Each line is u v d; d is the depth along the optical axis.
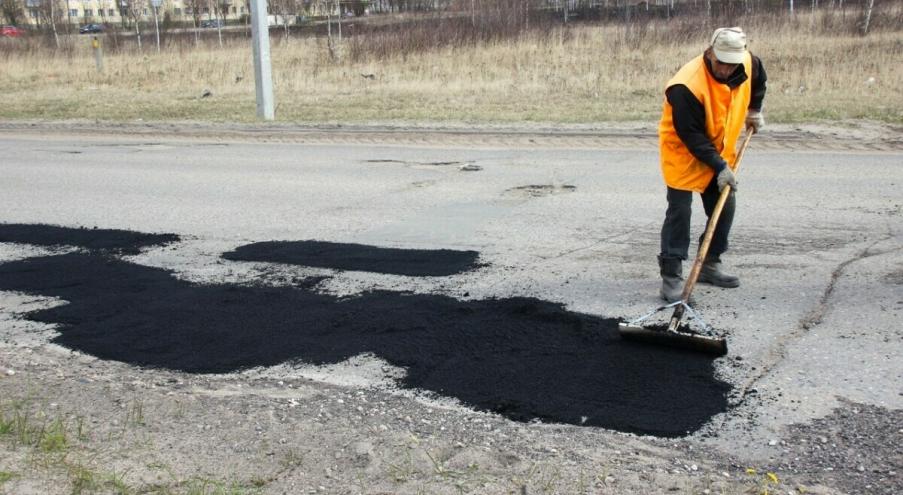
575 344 4.67
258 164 11.23
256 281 6.09
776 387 4.07
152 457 3.46
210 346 4.92
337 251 6.80
